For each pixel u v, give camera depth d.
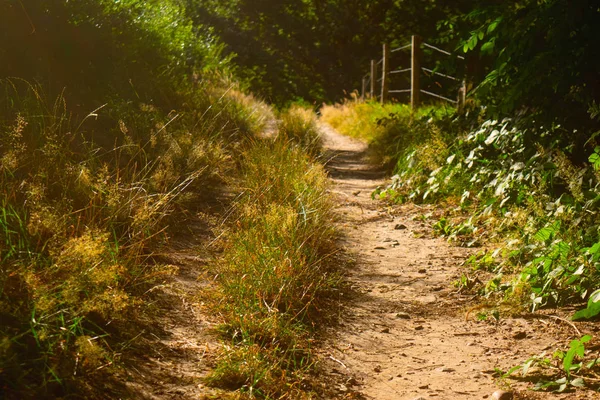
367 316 4.78
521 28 6.65
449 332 4.52
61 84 7.09
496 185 7.23
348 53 33.81
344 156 12.47
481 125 8.05
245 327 4.12
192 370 3.57
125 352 3.58
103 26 8.16
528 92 7.00
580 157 6.48
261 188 6.79
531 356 4.05
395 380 3.79
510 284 5.03
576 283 4.83
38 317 3.37
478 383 3.72
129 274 4.39
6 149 5.21
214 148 7.82
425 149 8.66
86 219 4.87
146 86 8.62
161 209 5.86
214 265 5.11
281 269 4.80
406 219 7.64
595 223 5.15
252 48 29.12
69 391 3.02
